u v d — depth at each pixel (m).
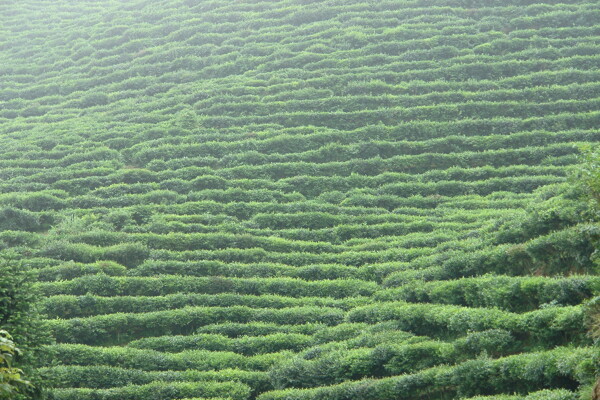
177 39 86.94
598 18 72.62
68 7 109.81
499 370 22.72
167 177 57.47
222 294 39.81
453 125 59.19
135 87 78.06
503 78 65.81
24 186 56.84
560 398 19.12
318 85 69.62
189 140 62.94
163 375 31.72
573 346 22.19
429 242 43.22
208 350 34.50
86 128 68.44
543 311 23.84
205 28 87.56
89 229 49.06
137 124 67.75
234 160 58.97
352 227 47.47
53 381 24.17
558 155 53.03
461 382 23.62
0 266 24.31
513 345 24.75
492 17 77.25
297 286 40.66
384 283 38.78
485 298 29.30
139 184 55.78
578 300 24.81
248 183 55.22
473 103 61.44
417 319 31.23
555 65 65.69
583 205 29.75
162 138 63.50
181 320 37.38
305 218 49.50
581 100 59.56
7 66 87.38
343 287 40.03
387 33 76.62
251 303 39.25
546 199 36.69
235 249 45.22
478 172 52.56
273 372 30.98
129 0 113.12
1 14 105.25
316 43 78.25
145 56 83.62
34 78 84.69
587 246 27.34
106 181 57.50
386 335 30.44
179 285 41.06
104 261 43.75
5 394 14.67
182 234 47.09
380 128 60.31
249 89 70.56
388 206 51.25
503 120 58.38
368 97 65.19
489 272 33.38
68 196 55.81
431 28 76.81
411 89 66.19
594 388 18.17
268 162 58.56
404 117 62.59
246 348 34.47
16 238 48.16
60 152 63.03
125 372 31.91
